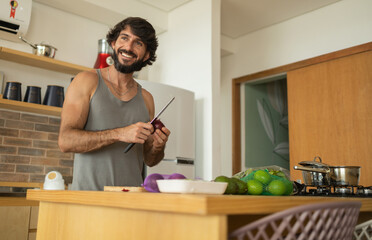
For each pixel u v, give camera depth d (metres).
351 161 3.46
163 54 3.84
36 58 2.86
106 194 0.95
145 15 3.64
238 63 4.55
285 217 0.74
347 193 1.67
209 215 0.74
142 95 1.79
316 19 3.84
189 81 3.52
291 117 3.98
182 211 0.75
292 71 4.02
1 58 2.88
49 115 3.14
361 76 3.48
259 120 4.75
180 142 3.15
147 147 1.73
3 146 2.86
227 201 0.73
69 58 3.39
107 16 3.51
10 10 2.90
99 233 1.00
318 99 3.78
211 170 3.22
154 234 0.85
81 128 1.58
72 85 1.59
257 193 1.23
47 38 3.27
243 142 4.55
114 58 1.64
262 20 4.09
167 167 3.02
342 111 3.58
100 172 1.56
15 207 2.41
